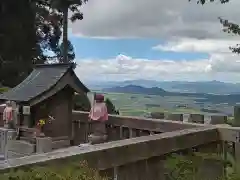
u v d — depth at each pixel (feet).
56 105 28.55
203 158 14.23
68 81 28.71
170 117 23.25
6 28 90.27
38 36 100.32
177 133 14.21
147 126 21.97
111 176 11.00
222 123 20.58
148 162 12.35
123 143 11.69
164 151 12.96
